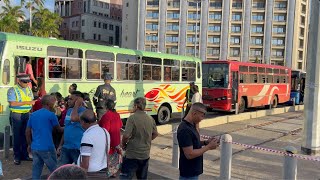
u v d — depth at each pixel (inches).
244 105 899.4
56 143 306.7
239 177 331.6
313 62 422.9
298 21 3602.4
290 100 1224.2
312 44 426.9
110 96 393.7
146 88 631.2
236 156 415.2
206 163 384.5
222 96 823.7
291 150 269.1
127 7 3961.6
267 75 1003.9
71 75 505.0
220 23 3666.3
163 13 3745.1
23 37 449.1
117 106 573.9
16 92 327.9
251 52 3654.0
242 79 879.7
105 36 4453.7
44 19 2443.4
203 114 191.5
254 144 489.7
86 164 189.3
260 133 584.4
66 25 4498.0
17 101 327.9
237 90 855.7
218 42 3668.8
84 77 522.0
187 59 730.8
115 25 4571.9
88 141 191.2
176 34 3740.2
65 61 497.4
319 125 420.8
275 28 3607.3
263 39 3622.0
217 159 402.6
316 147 419.2
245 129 622.8
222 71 831.7
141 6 3789.4
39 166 246.2
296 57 3619.6
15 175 301.4
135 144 234.8
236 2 3654.0
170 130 563.8
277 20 3597.4
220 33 3663.9
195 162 193.2
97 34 4360.2
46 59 472.1
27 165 332.5
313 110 419.2
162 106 671.1
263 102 984.9
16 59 437.4
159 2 3750.0
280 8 3590.1
